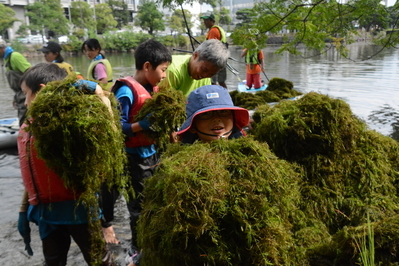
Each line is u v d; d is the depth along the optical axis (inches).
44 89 65.5
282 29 148.3
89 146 62.4
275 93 309.9
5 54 208.7
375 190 75.0
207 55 110.9
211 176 51.6
